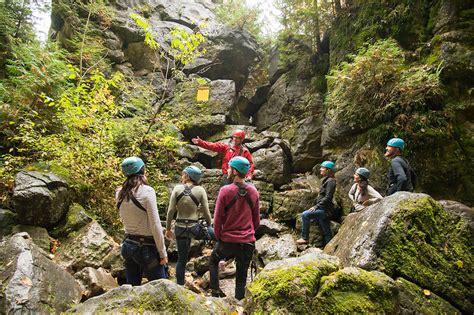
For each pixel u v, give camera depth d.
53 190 5.07
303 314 2.45
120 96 8.68
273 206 7.16
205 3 13.81
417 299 2.84
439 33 6.30
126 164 3.18
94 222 5.09
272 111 9.56
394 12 7.00
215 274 3.77
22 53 6.95
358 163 6.47
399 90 6.02
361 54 6.61
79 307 2.54
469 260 3.17
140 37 10.29
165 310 2.48
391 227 3.16
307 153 8.26
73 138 6.02
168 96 9.66
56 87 6.98
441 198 5.59
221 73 10.56
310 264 2.75
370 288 2.59
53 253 4.67
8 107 6.07
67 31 9.52
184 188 4.25
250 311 2.61
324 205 6.13
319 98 8.68
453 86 5.88
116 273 4.52
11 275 2.90
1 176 5.28
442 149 5.68
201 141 5.77
